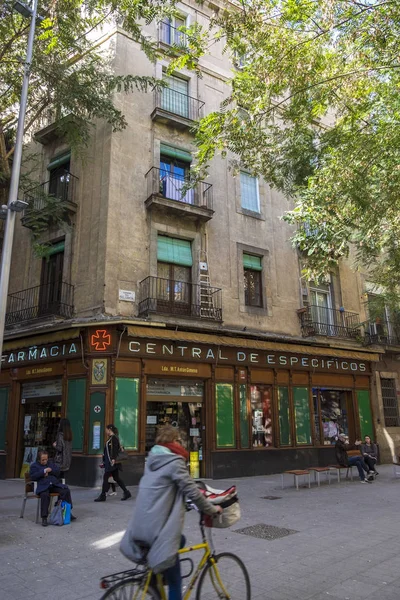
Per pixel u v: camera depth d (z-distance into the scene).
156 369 12.80
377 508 8.81
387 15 7.75
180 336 12.90
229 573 3.86
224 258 15.48
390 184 9.59
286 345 15.52
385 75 9.20
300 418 15.82
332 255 12.27
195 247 14.74
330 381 17.11
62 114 13.10
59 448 8.95
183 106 15.78
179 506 3.15
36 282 14.69
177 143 15.27
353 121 9.73
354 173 9.70
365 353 18.12
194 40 9.09
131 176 13.93
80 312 12.96
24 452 13.73
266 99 9.62
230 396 14.23
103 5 12.21
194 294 14.34
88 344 12.09
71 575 5.07
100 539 6.55
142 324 12.33
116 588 3.06
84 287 13.12
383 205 10.23
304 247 11.84
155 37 15.70
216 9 17.25
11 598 4.44
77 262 13.53
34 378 13.61
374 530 7.02
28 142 16.59
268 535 6.72
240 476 13.74
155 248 13.88
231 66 17.41
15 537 6.68
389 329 19.67
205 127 10.07
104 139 13.97
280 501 9.61
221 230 15.63
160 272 14.04
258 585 4.72
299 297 17.27
